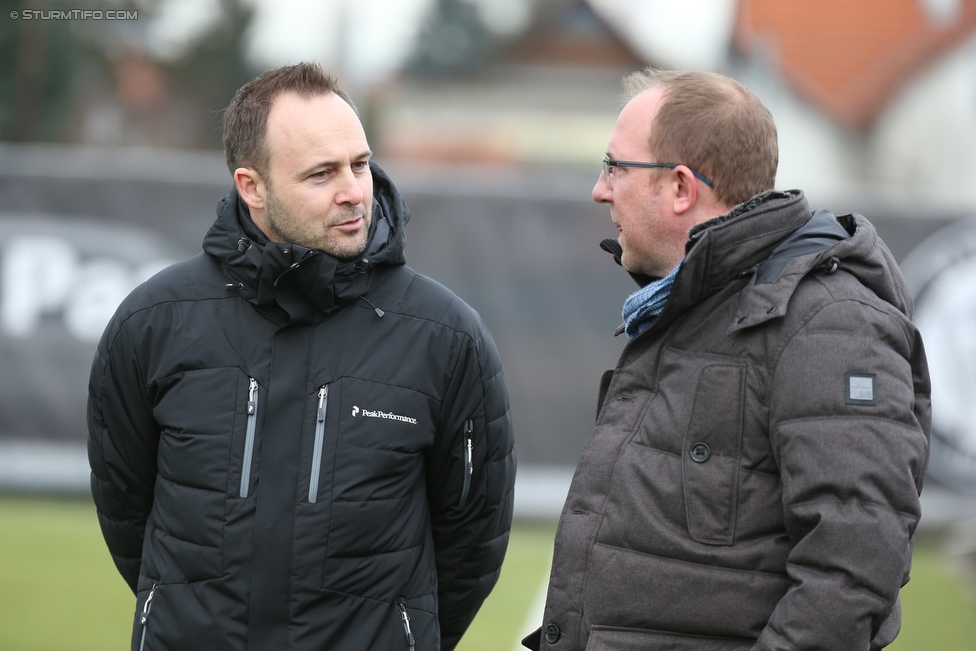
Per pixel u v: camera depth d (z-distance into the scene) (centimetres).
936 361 2453
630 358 672
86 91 7162
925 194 6919
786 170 7319
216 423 739
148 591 752
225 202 775
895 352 586
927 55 7231
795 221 644
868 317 585
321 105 749
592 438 672
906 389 578
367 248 769
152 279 791
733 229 625
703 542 605
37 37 6353
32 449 2592
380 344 762
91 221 2605
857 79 7212
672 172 661
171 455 748
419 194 2597
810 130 7294
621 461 642
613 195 695
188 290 772
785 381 589
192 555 732
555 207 2583
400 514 754
